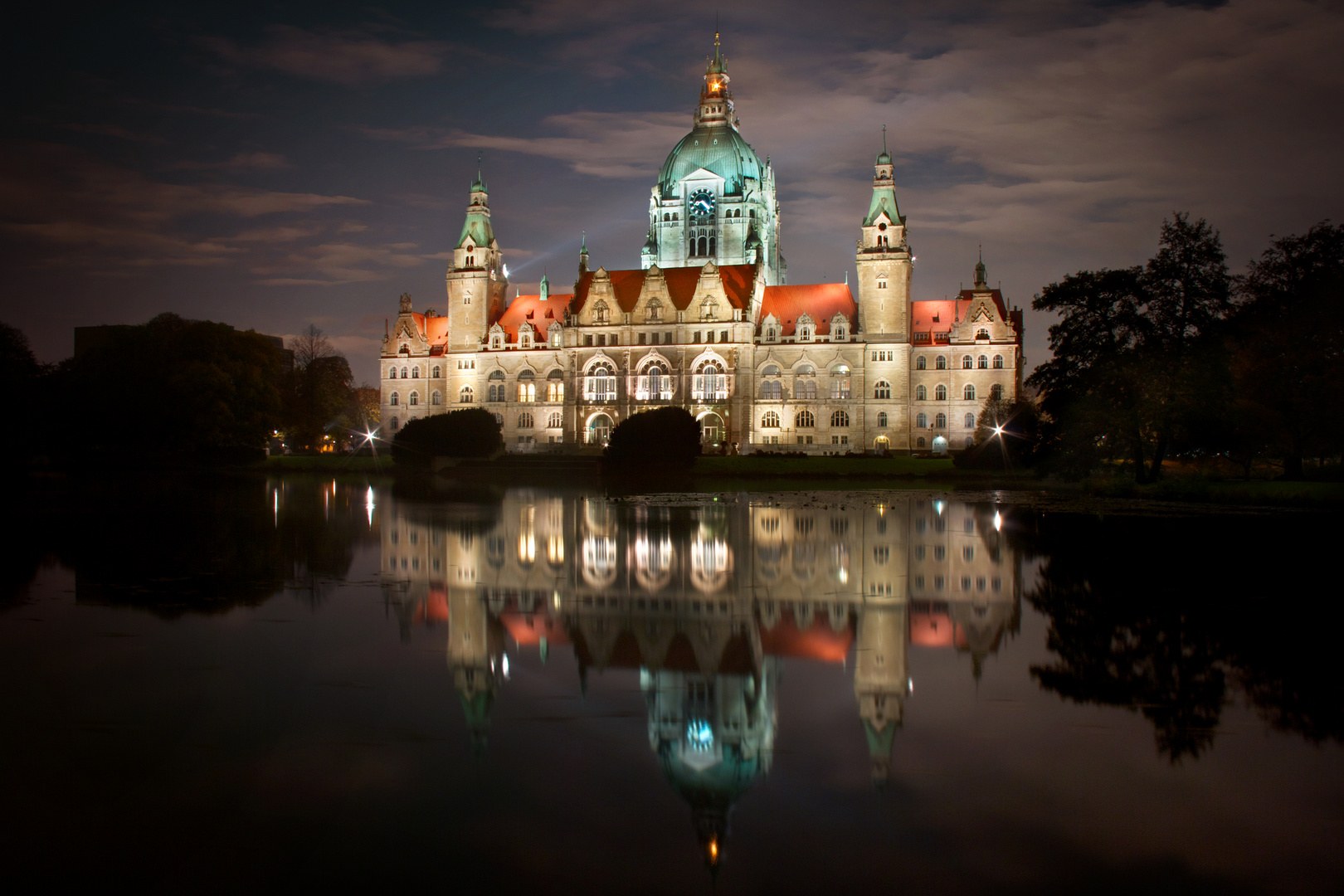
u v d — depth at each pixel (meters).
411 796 14.94
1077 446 84.25
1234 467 89.81
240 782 15.44
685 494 92.38
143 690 20.08
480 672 21.61
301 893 12.14
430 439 134.62
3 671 21.42
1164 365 76.06
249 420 143.88
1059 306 87.56
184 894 12.09
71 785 15.27
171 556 40.22
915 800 14.77
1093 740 17.20
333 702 19.41
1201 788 15.09
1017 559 39.34
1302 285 76.50
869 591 31.97
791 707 19.17
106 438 133.12
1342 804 14.47
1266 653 23.31
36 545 43.62
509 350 190.50
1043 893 11.99
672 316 175.75
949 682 20.91
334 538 47.66
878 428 170.62
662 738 17.48
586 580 34.19
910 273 174.00
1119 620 27.12
